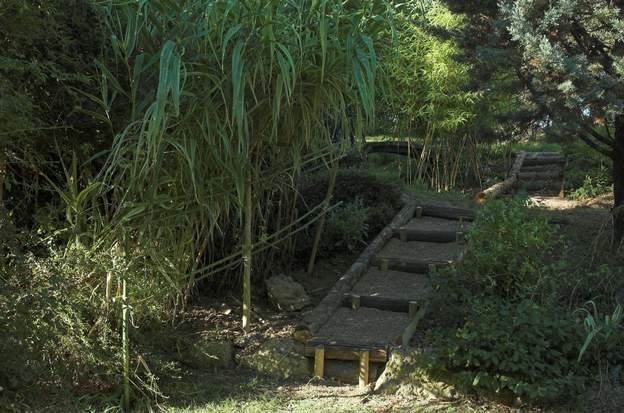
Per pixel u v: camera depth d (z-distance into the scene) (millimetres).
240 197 4410
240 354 4949
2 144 4195
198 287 5707
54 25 4242
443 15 8164
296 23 4520
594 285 5215
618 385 4293
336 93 4727
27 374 3961
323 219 6125
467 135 9094
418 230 6750
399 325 5207
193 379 4707
